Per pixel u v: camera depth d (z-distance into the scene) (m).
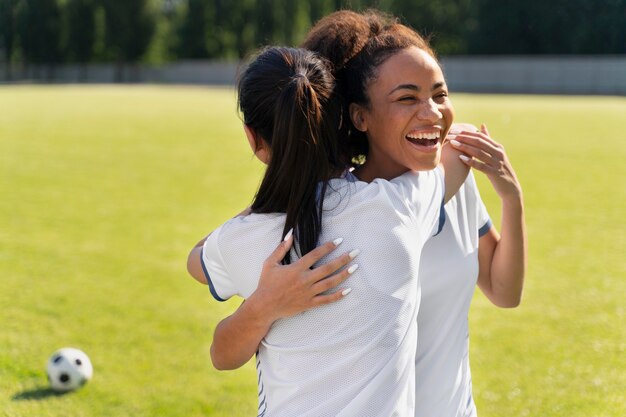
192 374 4.81
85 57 60.81
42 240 8.50
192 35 60.44
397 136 1.88
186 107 30.39
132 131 21.03
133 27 59.53
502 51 49.34
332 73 1.93
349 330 1.73
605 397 4.45
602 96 37.31
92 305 6.18
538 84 45.28
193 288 6.71
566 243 8.32
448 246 2.09
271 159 1.81
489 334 5.54
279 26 58.91
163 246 8.28
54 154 16.05
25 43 60.66
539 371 4.85
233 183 12.53
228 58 60.41
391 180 1.92
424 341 2.09
